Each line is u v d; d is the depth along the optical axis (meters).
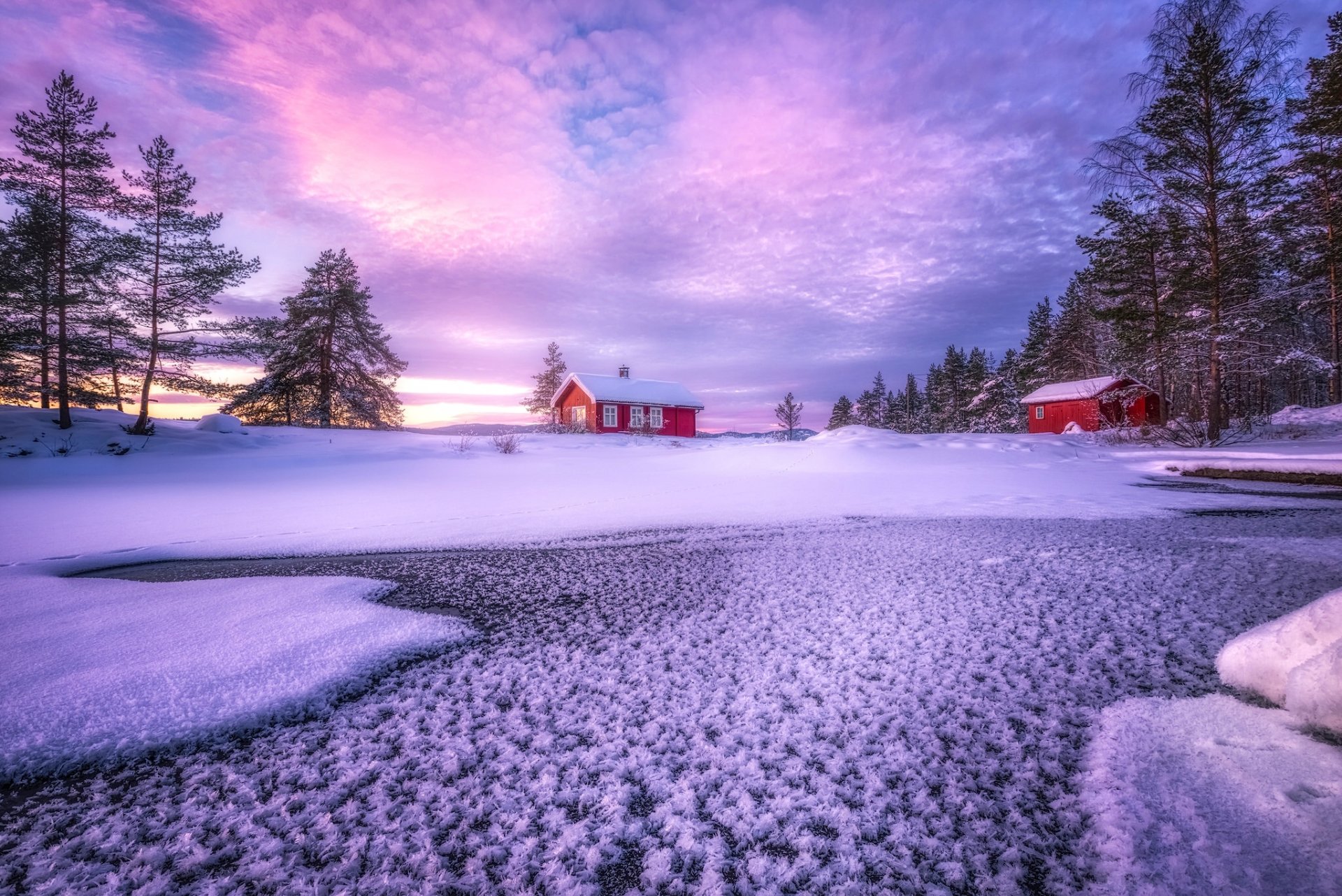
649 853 1.47
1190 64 16.91
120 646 3.06
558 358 51.69
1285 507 7.74
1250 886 1.27
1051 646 2.86
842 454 17.20
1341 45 19.44
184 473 14.39
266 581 4.58
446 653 3.01
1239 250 17.38
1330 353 24.00
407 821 1.61
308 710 2.36
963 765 1.84
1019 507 8.01
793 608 3.64
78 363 20.23
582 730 2.14
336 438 22.39
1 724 2.21
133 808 1.70
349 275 30.14
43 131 19.00
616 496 10.12
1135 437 20.05
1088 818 1.56
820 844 1.49
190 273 20.39
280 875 1.41
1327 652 2.00
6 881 1.39
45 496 10.53
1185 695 2.29
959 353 57.91
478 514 8.36
